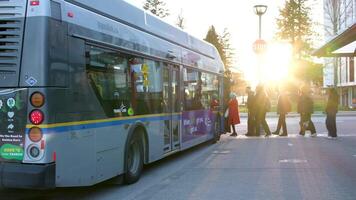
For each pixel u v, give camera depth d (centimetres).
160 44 1002
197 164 1099
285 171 987
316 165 1065
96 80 705
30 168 588
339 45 1745
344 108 4241
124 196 759
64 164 621
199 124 1324
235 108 1800
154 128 952
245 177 921
